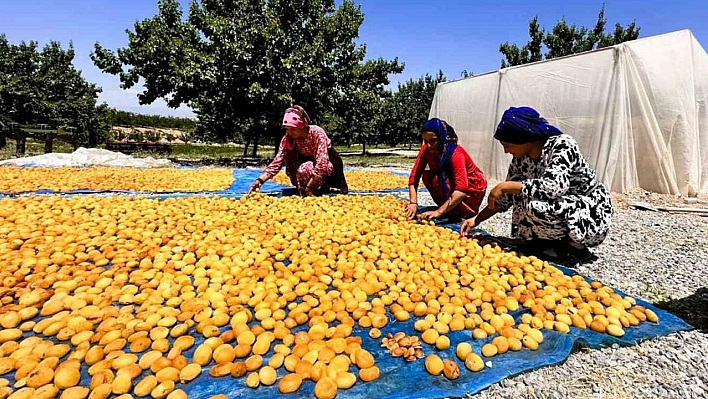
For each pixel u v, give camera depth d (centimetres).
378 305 229
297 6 1639
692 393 175
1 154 1527
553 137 319
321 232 350
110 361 170
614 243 409
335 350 185
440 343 194
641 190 771
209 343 184
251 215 408
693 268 341
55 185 620
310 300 230
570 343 200
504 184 327
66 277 250
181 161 1447
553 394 171
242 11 1596
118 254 290
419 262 291
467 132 1152
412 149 3791
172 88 1521
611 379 182
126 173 809
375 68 1850
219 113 1598
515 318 225
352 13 1773
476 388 169
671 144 744
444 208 418
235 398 156
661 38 765
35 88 2314
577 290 262
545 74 878
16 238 319
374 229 374
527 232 353
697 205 657
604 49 757
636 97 749
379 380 169
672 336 215
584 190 330
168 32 1609
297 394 159
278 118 1531
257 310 218
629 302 242
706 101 798
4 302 218
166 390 157
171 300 225
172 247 312
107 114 2967
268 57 1397
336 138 2694
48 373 161
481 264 292
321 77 1588
